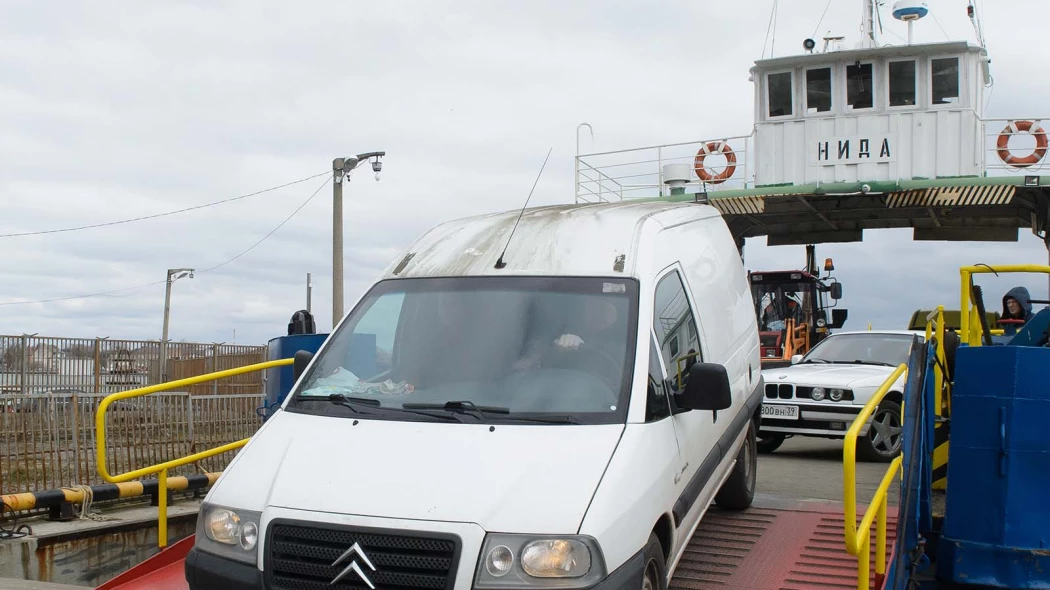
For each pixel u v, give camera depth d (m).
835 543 6.75
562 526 4.26
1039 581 5.79
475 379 5.22
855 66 19.00
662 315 5.73
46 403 10.32
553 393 5.05
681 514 5.34
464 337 5.50
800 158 19.36
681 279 6.29
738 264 8.37
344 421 5.11
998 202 16.91
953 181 17.27
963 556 5.95
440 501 4.37
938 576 6.11
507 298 5.65
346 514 4.40
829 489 9.66
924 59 18.66
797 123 19.41
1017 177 16.70
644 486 4.67
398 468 4.60
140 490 10.20
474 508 4.32
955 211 18.94
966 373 6.09
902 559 5.85
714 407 5.21
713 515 7.64
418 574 4.24
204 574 4.68
